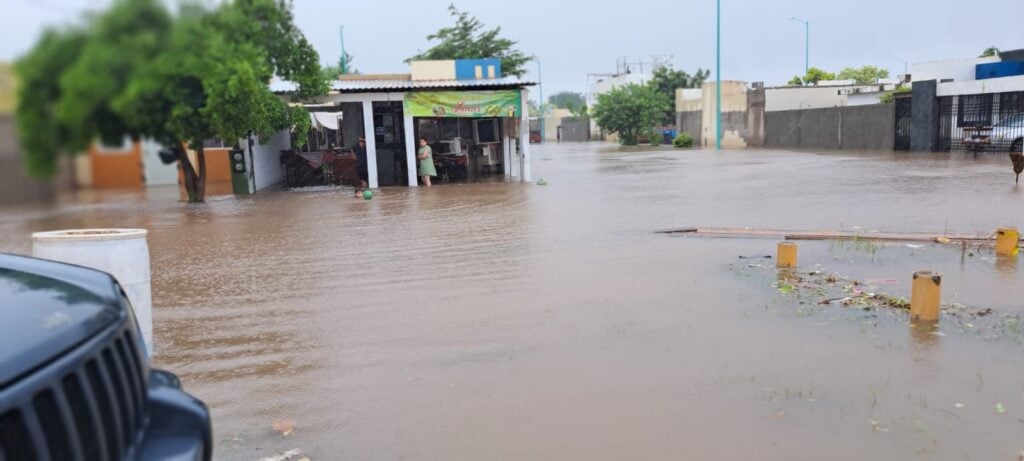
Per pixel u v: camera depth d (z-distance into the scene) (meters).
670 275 7.79
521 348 5.43
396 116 23.91
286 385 4.84
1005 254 8.44
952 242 9.24
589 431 3.97
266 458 3.78
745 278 7.55
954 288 6.91
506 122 23.89
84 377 2.10
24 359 1.95
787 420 4.02
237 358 5.45
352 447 3.89
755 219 11.88
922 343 5.26
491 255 9.36
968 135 28.39
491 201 16.28
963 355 4.98
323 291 7.61
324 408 4.43
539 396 4.48
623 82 67.06
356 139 23.69
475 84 21.30
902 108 31.75
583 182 20.83
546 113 90.25
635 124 53.44
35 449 1.87
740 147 44.16
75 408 2.04
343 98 20.67
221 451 3.86
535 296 7.04
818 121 37.22
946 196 14.20
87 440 2.07
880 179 18.11
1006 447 3.64
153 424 2.57
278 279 8.29
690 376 4.73
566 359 5.14
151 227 12.55
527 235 10.96
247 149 19.17
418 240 10.85
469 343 5.61
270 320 6.51
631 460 3.62
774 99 41.72
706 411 4.17
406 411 4.34
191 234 11.83
